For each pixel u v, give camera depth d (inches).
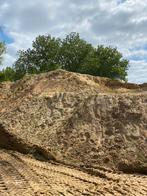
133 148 664.4
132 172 620.4
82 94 938.7
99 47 2566.4
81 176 557.3
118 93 888.9
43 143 776.3
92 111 798.5
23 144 789.2
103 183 501.7
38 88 1045.2
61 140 760.3
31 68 2509.8
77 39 2578.7
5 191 445.7
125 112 753.6
